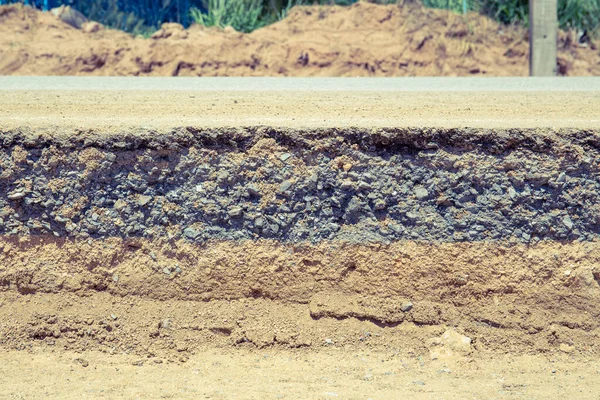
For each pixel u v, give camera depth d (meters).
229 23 14.36
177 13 14.66
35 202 5.08
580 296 4.99
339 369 4.70
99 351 4.84
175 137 5.22
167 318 4.93
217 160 5.23
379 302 5.01
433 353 4.87
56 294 4.98
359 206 5.16
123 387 4.34
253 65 12.52
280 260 5.05
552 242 5.14
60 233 5.08
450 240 5.10
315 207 5.15
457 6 14.47
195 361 4.79
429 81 9.37
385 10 13.73
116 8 14.57
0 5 13.52
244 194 5.16
